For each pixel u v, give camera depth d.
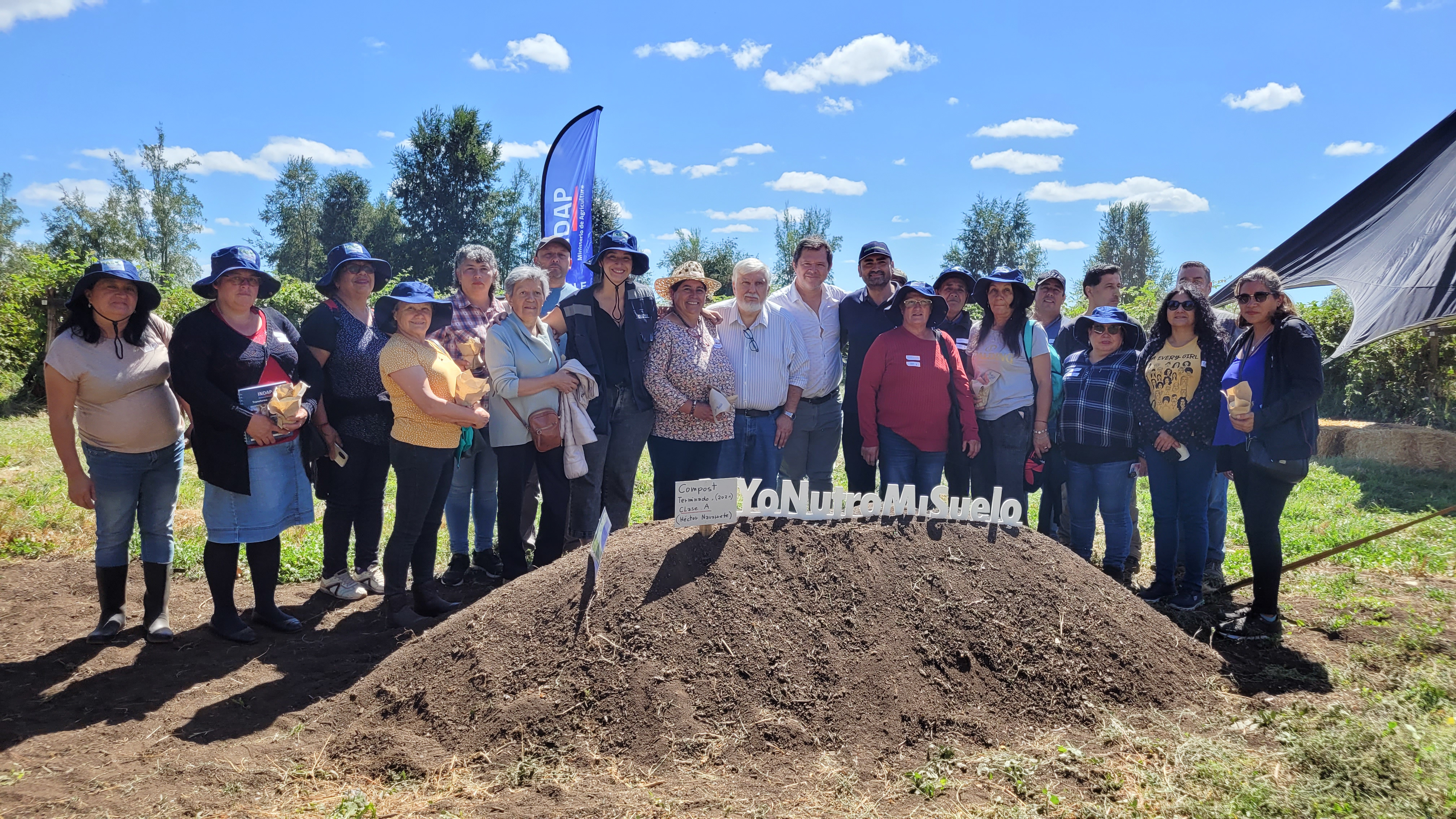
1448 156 7.13
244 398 4.44
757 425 5.71
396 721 3.61
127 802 2.97
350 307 5.21
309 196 61.72
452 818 2.82
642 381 5.34
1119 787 3.06
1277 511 4.79
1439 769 3.00
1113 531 5.57
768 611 3.85
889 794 3.06
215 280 4.38
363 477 5.40
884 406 5.59
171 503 4.68
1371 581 5.70
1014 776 3.14
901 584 4.05
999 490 4.54
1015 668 3.80
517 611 3.94
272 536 4.79
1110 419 5.38
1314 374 4.62
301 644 4.67
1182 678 3.97
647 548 4.14
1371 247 7.32
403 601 4.89
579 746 3.32
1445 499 8.48
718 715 3.44
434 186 46.78
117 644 4.59
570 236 7.70
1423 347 13.34
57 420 4.28
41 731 3.57
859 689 3.60
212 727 3.65
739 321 5.70
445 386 4.76
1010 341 5.61
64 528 6.70
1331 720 3.46
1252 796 2.89
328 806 2.99
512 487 5.13
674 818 2.85
